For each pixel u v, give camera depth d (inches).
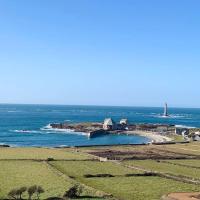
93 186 2891.2
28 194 2479.1
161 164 4099.4
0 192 2581.2
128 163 4104.3
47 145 6811.0
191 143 6579.7
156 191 2741.1
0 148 5393.7
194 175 3454.7
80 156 4547.2
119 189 2795.3
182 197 2480.3
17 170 3496.6
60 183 2920.8
